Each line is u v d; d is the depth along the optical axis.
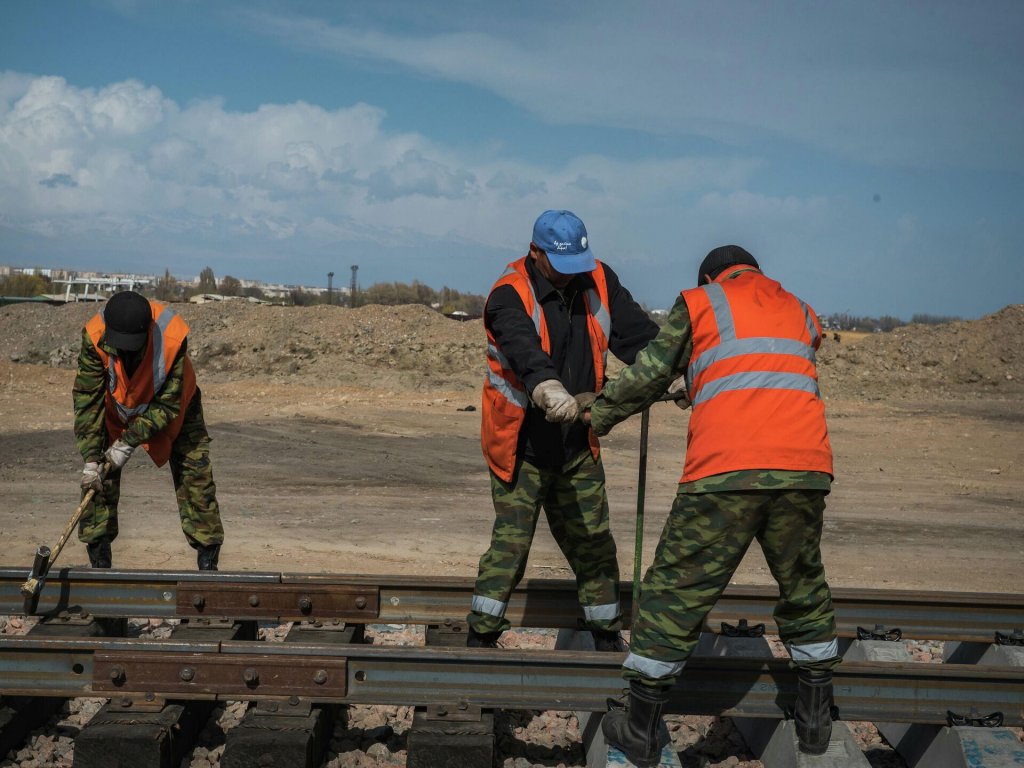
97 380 5.27
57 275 190.62
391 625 5.51
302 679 3.80
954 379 24.61
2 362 20.58
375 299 84.88
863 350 26.39
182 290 93.19
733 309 3.40
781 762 3.74
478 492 10.61
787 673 3.82
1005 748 3.64
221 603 4.62
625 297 4.29
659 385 3.48
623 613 4.86
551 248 3.91
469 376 22.25
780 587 3.55
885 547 8.54
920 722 3.80
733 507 3.29
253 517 8.88
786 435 3.29
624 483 11.47
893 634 4.62
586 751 4.04
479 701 3.79
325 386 20.77
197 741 4.03
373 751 4.02
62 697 4.18
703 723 4.41
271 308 26.75
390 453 13.12
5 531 7.96
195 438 5.52
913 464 13.62
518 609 4.73
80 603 4.70
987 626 4.74
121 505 9.18
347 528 8.55
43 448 12.69
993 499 11.16
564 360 4.04
